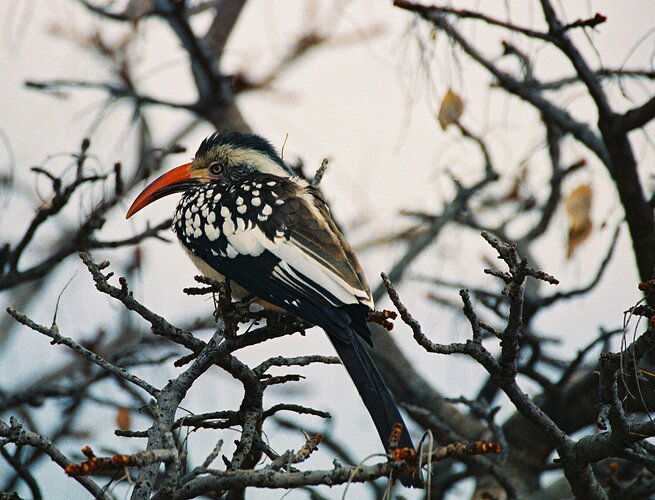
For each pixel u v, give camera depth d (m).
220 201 9.35
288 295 8.59
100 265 7.20
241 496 8.59
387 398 7.56
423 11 9.91
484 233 6.83
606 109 10.41
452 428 13.01
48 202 10.78
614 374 6.84
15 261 10.84
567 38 10.48
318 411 7.59
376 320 8.47
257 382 7.57
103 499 6.34
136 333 12.75
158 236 10.98
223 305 7.32
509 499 9.62
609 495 9.32
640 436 7.02
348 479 5.88
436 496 11.90
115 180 10.88
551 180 12.95
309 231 8.86
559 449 7.51
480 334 7.20
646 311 6.64
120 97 12.01
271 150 10.73
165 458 5.87
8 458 8.98
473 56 11.56
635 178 10.55
